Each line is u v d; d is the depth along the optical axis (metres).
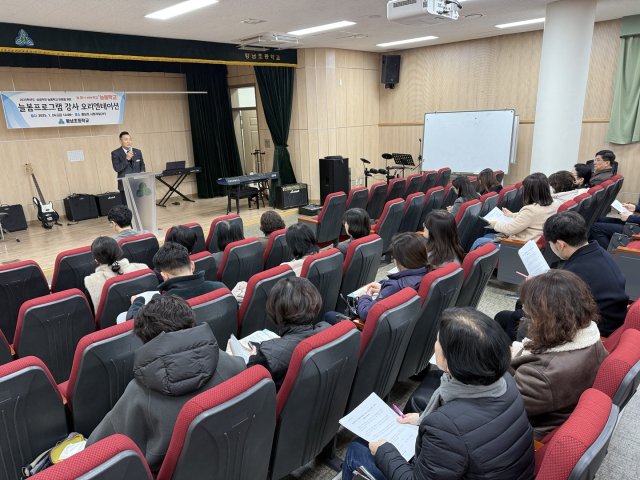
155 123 9.51
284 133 8.92
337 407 1.78
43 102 7.70
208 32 6.41
